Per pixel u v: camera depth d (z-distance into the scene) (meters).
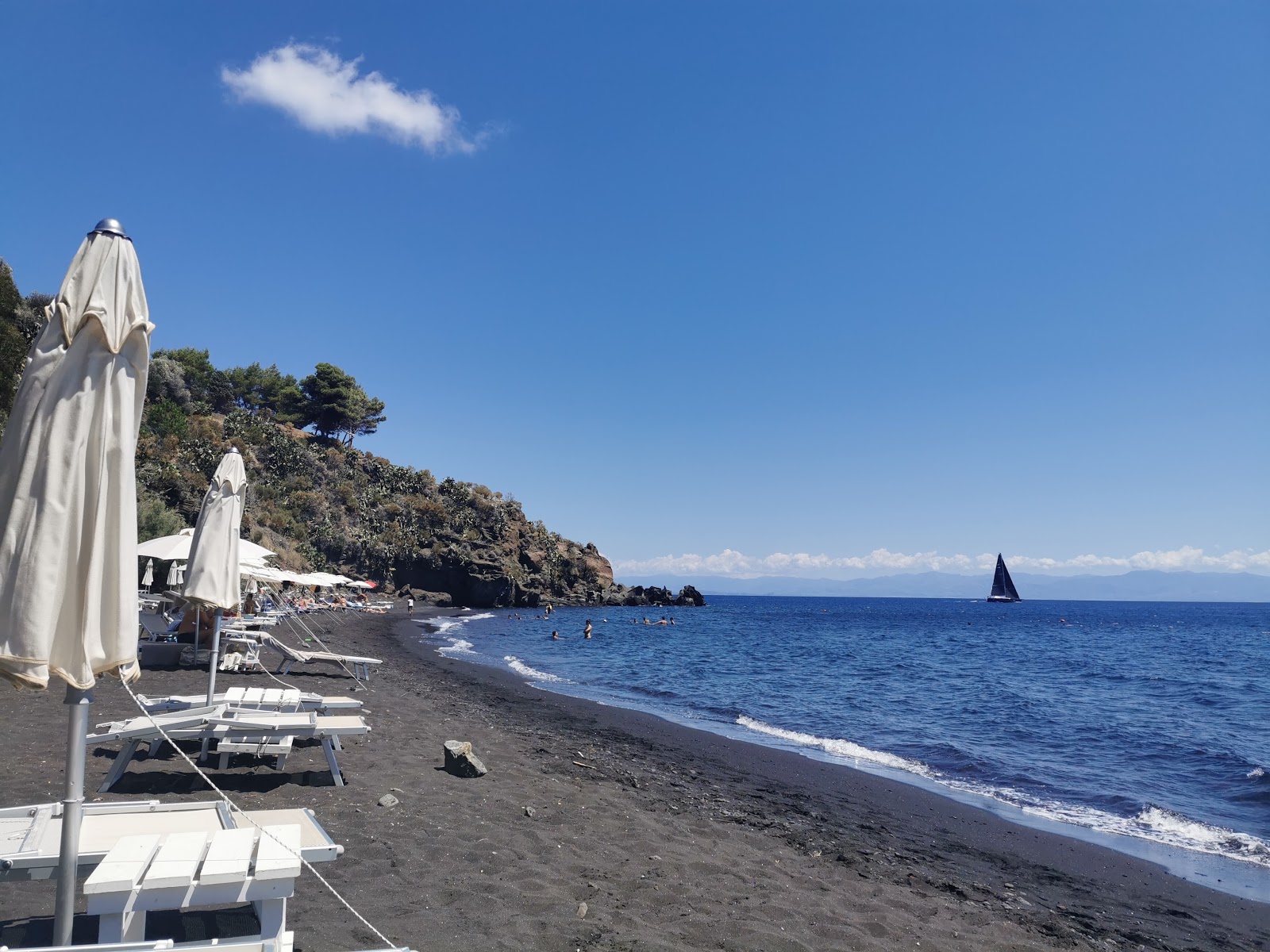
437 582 91.38
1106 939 6.66
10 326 24.77
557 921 5.28
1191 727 20.27
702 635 62.06
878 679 30.88
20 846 4.07
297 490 81.00
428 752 10.08
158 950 3.10
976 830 10.16
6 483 3.14
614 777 10.63
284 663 16.77
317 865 5.82
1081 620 124.12
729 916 5.86
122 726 7.23
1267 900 8.15
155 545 17.47
